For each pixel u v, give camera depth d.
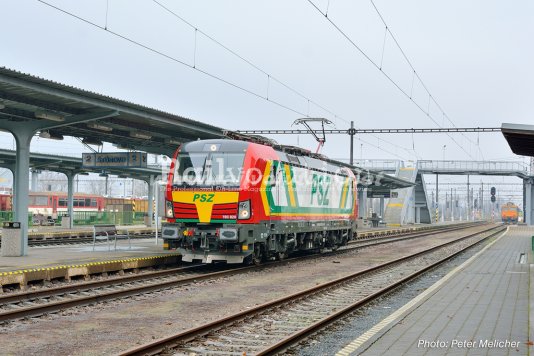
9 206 55.09
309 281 16.89
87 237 36.59
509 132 14.98
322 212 25.14
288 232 21.34
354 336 9.82
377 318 11.49
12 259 18.33
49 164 37.81
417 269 20.84
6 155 33.03
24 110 19.16
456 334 9.13
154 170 45.34
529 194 82.19
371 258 25.38
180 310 11.96
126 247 24.78
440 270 20.52
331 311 12.13
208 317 11.25
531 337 8.86
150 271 18.73
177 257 20.64
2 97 17.05
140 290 13.97
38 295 12.90
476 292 13.79
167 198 19.42
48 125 19.80
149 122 21.62
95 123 20.92
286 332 9.98
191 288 15.03
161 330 10.02
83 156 26.23
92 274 16.95
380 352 8.01
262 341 9.31
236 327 10.27
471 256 26.06
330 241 27.41
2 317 10.34
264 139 21.48
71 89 16.88
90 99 17.88
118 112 19.03
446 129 37.38
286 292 14.65
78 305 12.05
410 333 9.21
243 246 18.61
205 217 18.77
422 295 13.06
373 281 17.27
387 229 55.91
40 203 59.47
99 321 10.72
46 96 17.31
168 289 14.66
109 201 68.50
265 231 19.42
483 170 80.94
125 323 10.58
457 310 11.30
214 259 18.92
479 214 154.75
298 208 22.30
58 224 50.75
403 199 78.00
